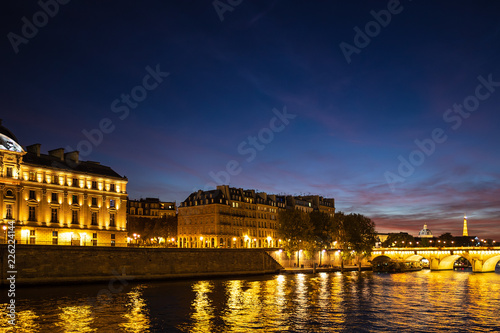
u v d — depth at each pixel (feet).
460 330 160.66
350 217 477.36
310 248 426.92
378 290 273.54
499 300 233.76
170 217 576.61
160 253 314.35
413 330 159.74
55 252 260.01
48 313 175.11
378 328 161.89
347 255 470.39
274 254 416.87
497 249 525.75
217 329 156.87
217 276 347.36
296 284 298.76
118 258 289.53
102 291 240.12
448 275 450.71
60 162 342.64
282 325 164.35
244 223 540.52
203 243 509.35
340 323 168.86
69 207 330.54
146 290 250.57
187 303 205.67
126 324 160.66
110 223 356.18
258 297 229.25
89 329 152.76
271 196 609.01
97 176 350.43
